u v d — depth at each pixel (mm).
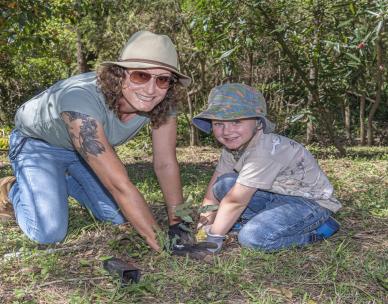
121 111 1433
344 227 1699
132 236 1494
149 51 1301
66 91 1419
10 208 1753
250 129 1427
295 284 1271
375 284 1269
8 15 3037
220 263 1331
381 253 1470
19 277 1300
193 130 5492
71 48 6512
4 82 7113
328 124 4074
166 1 5105
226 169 1608
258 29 3742
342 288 1234
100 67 1372
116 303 1157
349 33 3686
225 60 3836
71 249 1472
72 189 1771
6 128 6320
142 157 4305
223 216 1436
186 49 5246
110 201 1690
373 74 4363
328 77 3953
